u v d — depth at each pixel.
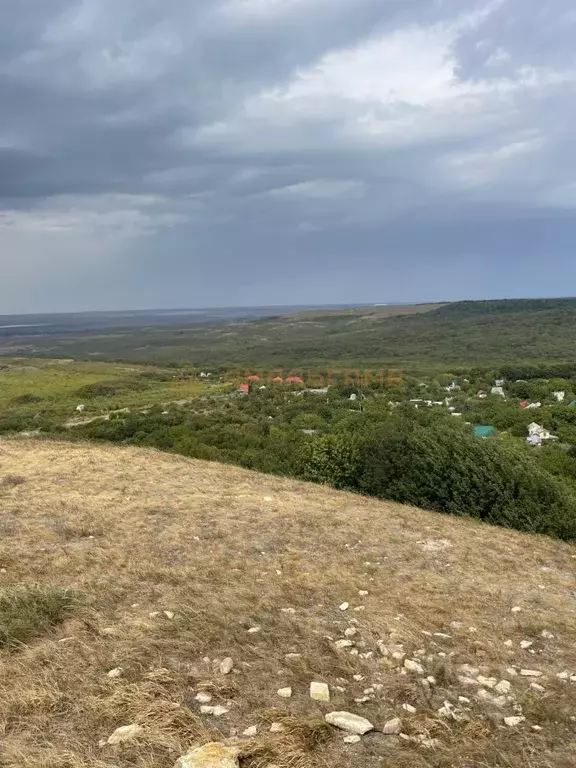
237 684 3.69
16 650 4.14
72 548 6.66
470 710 3.56
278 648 4.27
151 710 3.29
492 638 4.65
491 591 5.85
